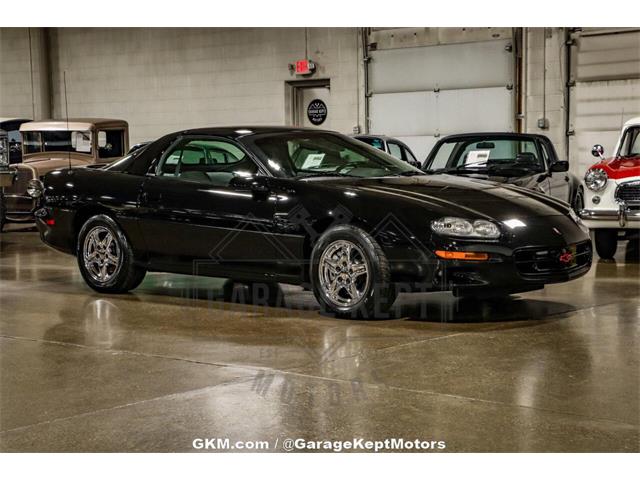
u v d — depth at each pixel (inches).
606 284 271.3
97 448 125.3
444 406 142.6
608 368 166.1
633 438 126.9
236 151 241.6
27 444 127.6
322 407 142.6
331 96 629.0
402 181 227.0
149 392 152.9
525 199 220.2
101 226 256.4
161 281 284.0
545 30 532.1
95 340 195.9
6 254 375.9
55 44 768.3
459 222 202.8
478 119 565.9
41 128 494.6
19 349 188.1
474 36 561.9
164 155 249.0
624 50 505.4
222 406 143.9
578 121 525.3
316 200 216.1
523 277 204.1
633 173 323.9
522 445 124.3
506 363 170.2
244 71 665.6
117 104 737.0
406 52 592.1
